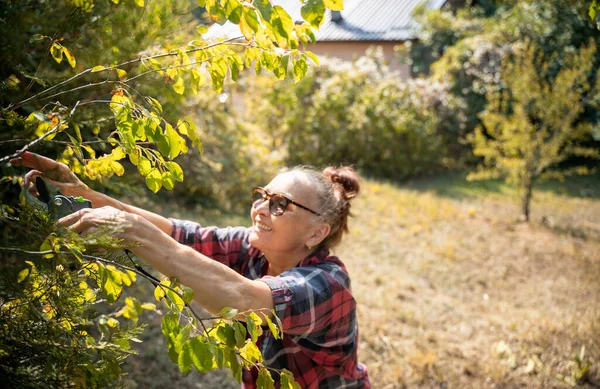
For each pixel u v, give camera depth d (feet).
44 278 3.66
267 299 4.71
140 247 3.97
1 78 4.55
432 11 48.62
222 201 22.00
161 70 4.29
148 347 11.84
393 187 31.60
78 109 4.75
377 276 18.97
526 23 42.34
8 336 3.48
